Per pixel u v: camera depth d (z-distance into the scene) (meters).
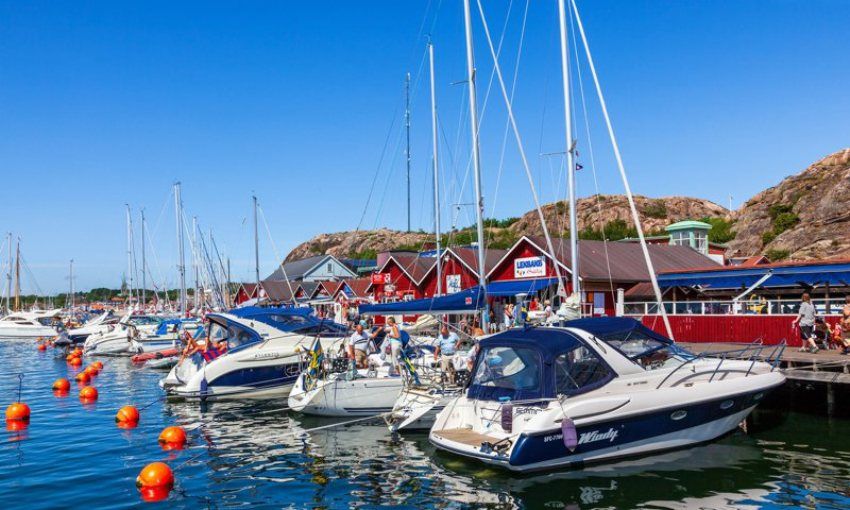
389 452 12.61
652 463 11.38
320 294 51.88
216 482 10.72
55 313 63.72
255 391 19.36
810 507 9.23
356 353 17.92
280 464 11.82
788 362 16.45
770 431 13.82
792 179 66.06
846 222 54.09
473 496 9.84
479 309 16.77
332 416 16.09
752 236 63.72
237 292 61.84
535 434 10.39
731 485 10.20
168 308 57.81
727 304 22.27
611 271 29.70
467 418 12.25
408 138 33.31
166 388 19.95
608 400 11.10
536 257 30.61
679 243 43.06
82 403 19.14
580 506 9.36
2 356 37.41
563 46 17.73
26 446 13.37
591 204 93.19
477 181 19.12
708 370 12.88
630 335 12.77
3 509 9.38
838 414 15.64
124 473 11.29
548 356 11.28
